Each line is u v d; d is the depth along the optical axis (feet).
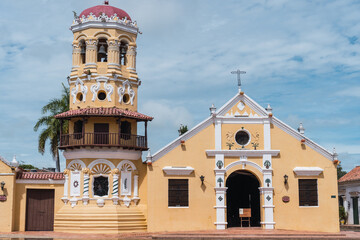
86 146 108.68
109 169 110.42
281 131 114.42
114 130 112.06
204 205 110.52
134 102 118.93
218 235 99.60
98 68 115.44
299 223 111.34
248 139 114.01
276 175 112.57
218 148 112.27
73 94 116.78
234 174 121.60
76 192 110.42
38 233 105.60
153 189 109.70
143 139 115.55
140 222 109.40
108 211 107.14
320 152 114.62
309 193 113.19
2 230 107.65
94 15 117.50
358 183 160.76
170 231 108.47
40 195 112.98
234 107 114.42
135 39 121.70
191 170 110.42
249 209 114.01
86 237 98.22
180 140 111.75
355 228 148.66
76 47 118.11
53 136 147.43
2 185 108.68
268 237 97.40
